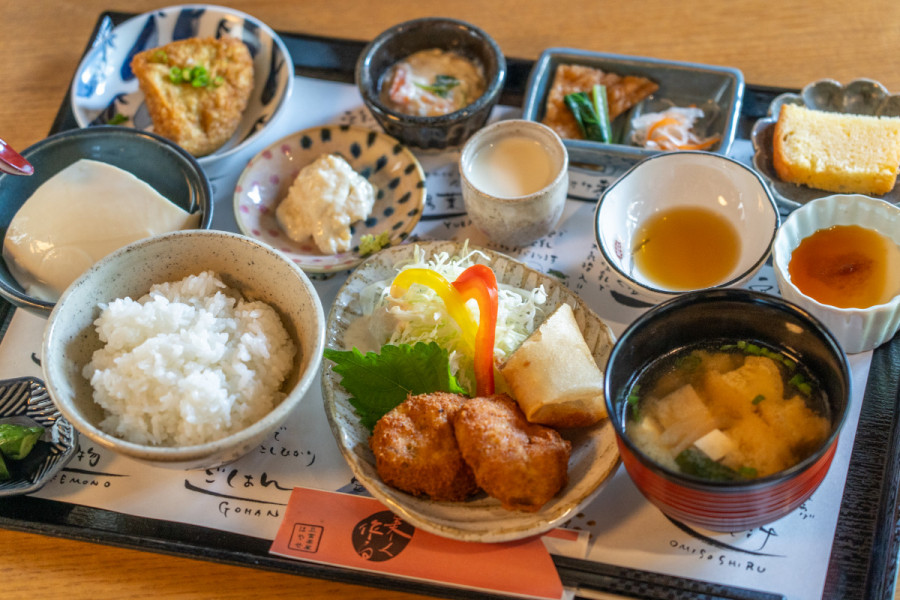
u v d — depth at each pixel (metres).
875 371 0.58
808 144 0.64
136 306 0.57
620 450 0.50
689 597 0.52
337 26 0.76
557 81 0.70
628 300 0.62
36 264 0.62
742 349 0.53
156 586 0.55
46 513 0.57
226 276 0.60
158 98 0.69
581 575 0.53
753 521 0.50
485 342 0.56
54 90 0.74
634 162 0.65
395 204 0.67
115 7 0.79
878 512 0.53
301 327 0.58
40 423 0.59
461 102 0.70
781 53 0.71
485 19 0.75
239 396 0.56
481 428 0.52
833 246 0.59
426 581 0.53
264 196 0.68
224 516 0.56
